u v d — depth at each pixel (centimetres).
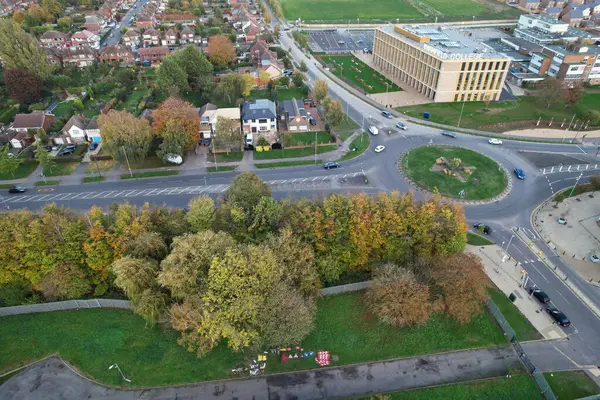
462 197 11962
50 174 12962
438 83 17612
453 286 7781
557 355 7644
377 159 13825
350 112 17212
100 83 18600
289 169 13275
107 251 8238
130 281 7394
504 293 8919
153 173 13050
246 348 7662
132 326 8112
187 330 7944
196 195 12019
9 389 7131
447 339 7906
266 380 7256
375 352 7719
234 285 7125
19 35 17625
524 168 13338
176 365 7450
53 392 7075
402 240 8788
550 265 9694
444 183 12531
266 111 15338
